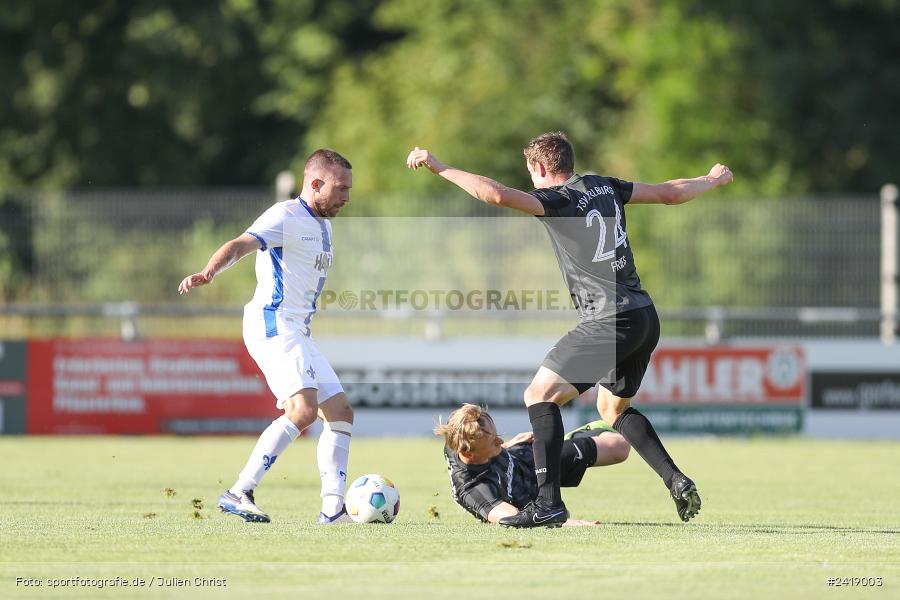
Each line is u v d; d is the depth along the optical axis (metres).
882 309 59.31
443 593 18.34
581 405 54.44
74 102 112.06
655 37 100.06
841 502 32.94
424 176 97.56
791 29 102.56
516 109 101.88
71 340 55.34
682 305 61.31
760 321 59.34
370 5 114.62
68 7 110.44
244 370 55.25
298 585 18.91
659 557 21.38
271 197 60.12
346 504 26.14
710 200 61.62
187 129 112.81
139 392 55.34
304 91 111.56
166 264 60.09
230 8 109.69
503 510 25.22
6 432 55.09
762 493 35.47
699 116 96.56
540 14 106.81
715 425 55.94
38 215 59.78
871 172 100.81
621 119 103.31
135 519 26.59
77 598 18.08
